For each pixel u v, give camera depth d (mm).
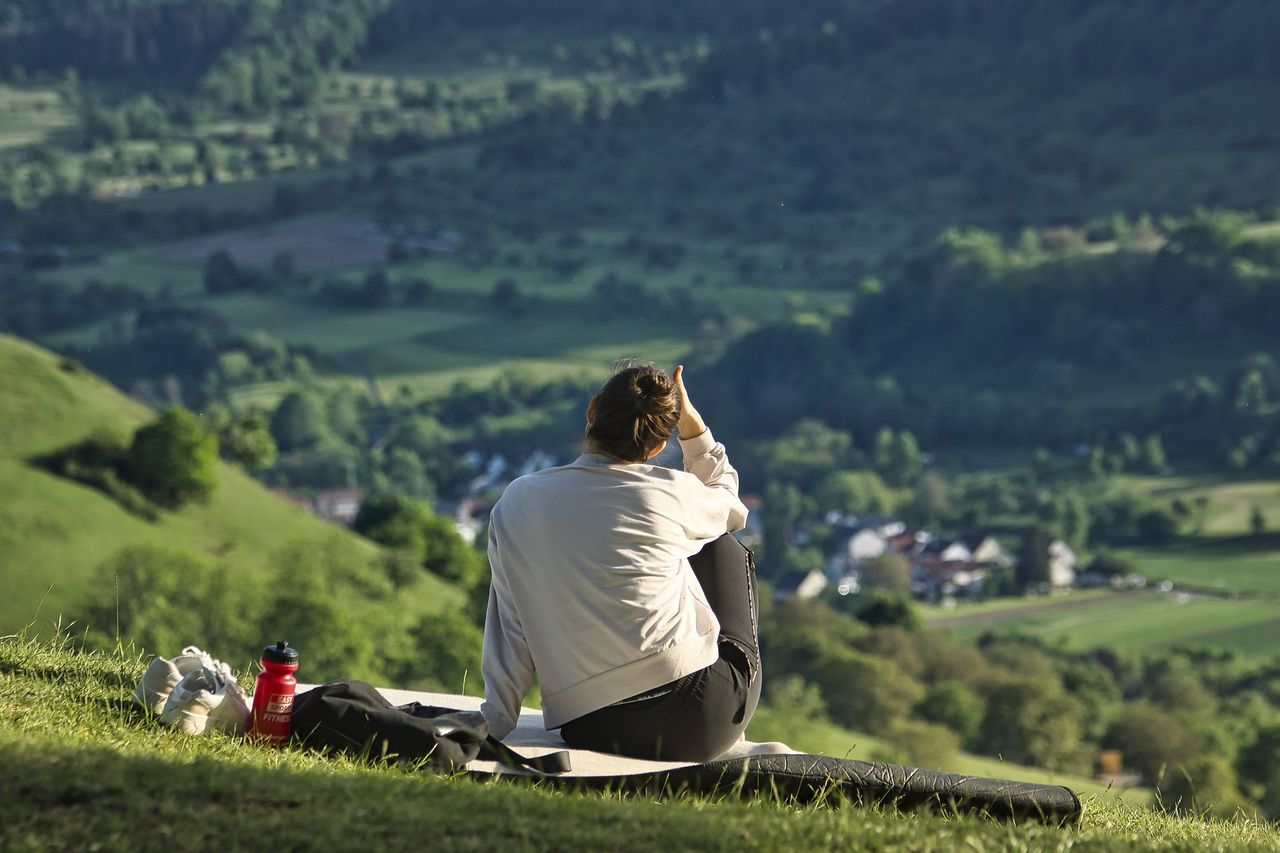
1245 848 5137
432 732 5430
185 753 5176
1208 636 154500
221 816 4043
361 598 79125
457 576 107750
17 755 4285
